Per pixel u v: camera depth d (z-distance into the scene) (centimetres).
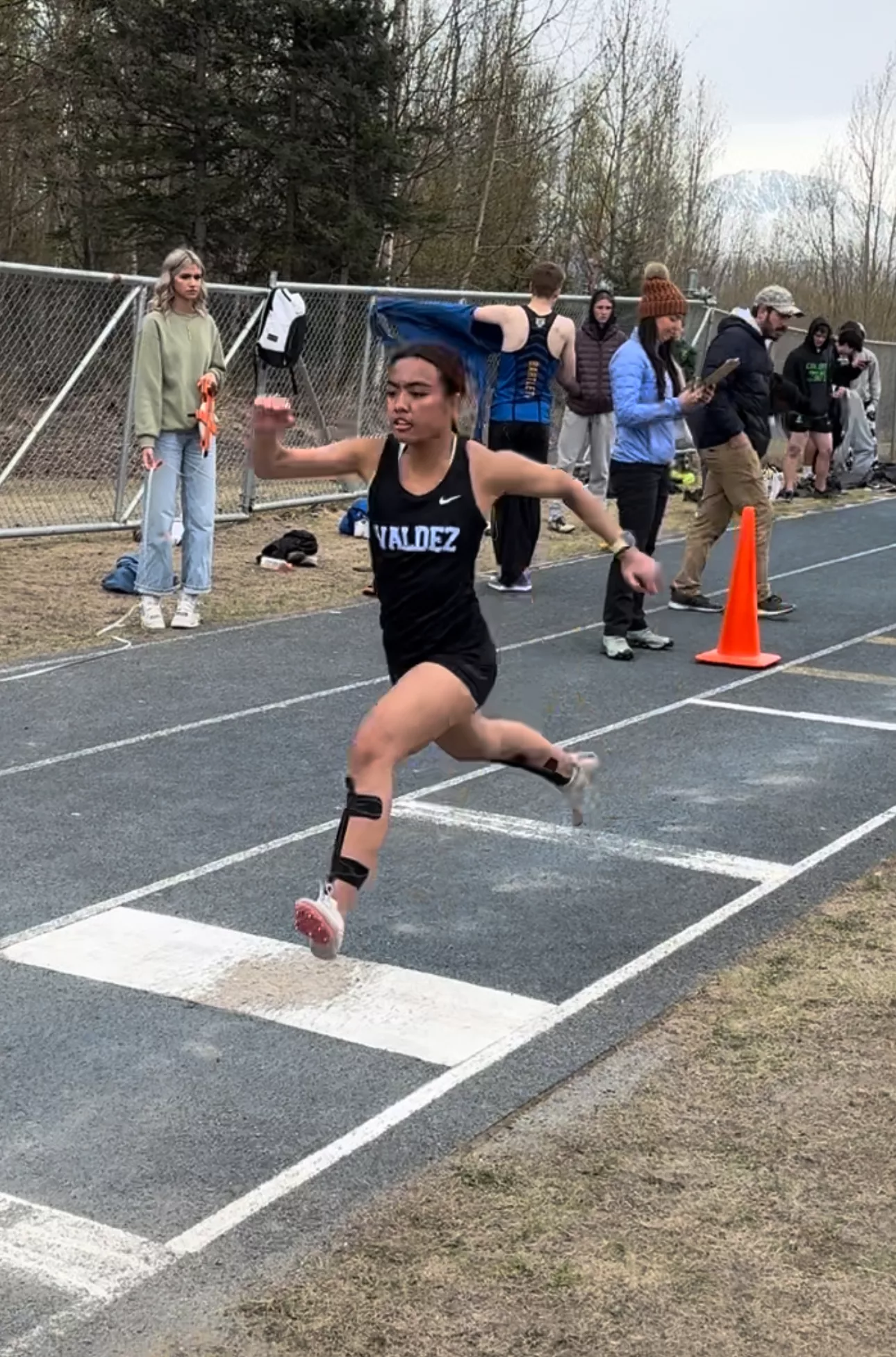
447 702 418
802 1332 308
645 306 899
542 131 3331
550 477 430
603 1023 452
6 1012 456
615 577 949
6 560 1243
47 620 1041
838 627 1096
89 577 1191
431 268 3316
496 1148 380
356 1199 356
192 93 2995
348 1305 316
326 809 657
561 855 602
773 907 548
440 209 3173
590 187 3831
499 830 632
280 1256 333
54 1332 306
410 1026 449
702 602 1118
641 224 3941
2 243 2945
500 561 1134
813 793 688
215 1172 368
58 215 3244
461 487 419
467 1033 445
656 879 576
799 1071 423
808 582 1287
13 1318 311
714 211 4572
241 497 1475
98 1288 321
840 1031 448
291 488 1576
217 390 1007
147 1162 373
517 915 538
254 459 430
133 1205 354
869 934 522
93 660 936
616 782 700
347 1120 394
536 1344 304
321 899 399
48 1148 379
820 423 1852
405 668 438
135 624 1039
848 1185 364
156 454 1001
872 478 2059
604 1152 379
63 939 510
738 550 950
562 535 1470
